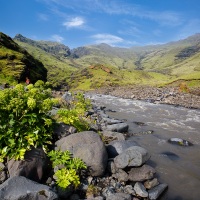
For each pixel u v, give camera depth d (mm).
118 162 11008
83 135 11211
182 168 14555
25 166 9031
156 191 10492
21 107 9617
